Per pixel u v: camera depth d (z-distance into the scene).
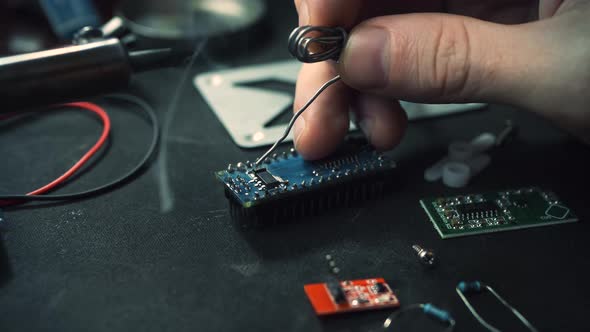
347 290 0.20
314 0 0.22
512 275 0.21
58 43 0.31
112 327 0.19
